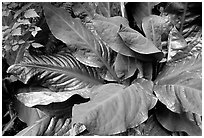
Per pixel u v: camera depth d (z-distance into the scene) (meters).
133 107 1.39
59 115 1.57
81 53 1.65
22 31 1.70
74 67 1.67
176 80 1.53
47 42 1.84
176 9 1.85
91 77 1.68
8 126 1.67
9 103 1.74
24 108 1.66
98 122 1.26
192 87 1.46
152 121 1.58
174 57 1.67
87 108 1.30
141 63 1.64
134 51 1.58
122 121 1.31
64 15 1.69
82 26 1.72
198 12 1.84
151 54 1.58
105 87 1.50
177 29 1.86
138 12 1.87
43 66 1.61
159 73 1.67
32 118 1.63
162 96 1.47
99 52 1.68
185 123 1.52
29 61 1.62
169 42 1.71
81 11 1.88
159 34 1.71
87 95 1.47
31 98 1.52
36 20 1.79
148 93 1.48
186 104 1.41
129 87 1.50
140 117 1.36
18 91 1.66
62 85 1.61
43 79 1.59
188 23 1.86
